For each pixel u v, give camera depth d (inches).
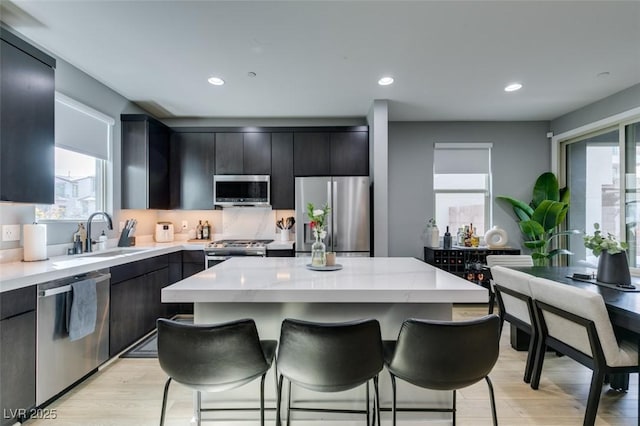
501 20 88.4
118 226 142.6
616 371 68.4
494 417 57.9
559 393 87.4
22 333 71.6
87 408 79.7
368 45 101.4
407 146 187.6
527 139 185.9
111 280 101.8
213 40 98.7
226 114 171.8
